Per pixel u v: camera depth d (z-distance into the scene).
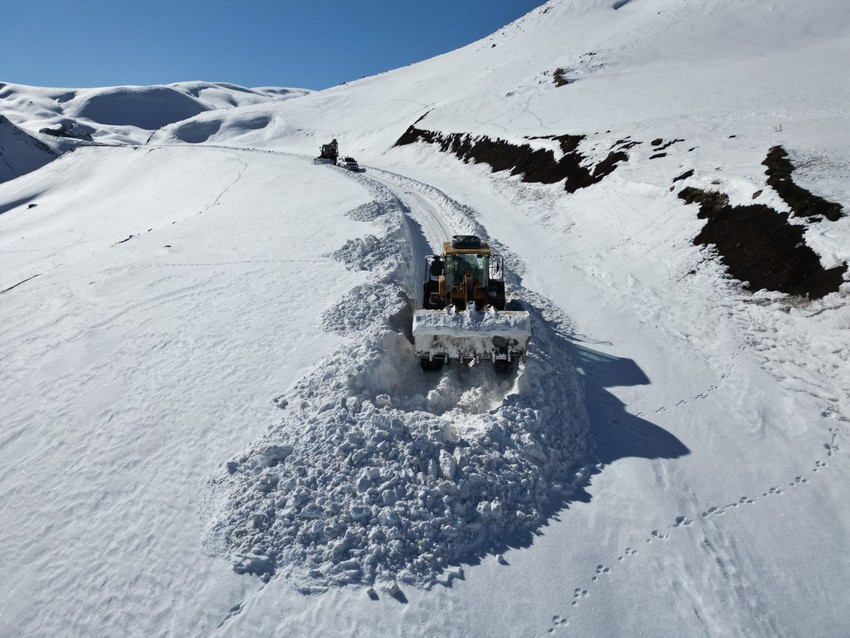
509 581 5.59
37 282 15.06
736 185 13.96
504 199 25.55
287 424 7.92
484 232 19.14
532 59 61.66
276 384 9.12
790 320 9.74
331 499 6.45
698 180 15.62
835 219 10.77
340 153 66.56
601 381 9.33
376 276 13.23
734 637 5.01
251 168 37.47
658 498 6.63
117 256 17.02
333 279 13.73
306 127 87.00
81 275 15.27
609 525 6.27
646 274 13.56
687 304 11.58
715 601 5.36
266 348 10.31
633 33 54.59
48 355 10.59
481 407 8.18
